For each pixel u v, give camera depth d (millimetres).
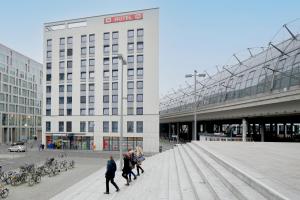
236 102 39438
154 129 54188
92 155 46312
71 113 58812
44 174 25609
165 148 57938
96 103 57406
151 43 55500
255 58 39406
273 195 5934
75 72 59156
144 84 55188
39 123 110125
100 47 57906
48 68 61094
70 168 30500
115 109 56281
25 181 22109
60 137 58969
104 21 57938
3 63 86062
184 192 9688
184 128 126625
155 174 16328
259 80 34688
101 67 57625
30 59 103438
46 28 61656
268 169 9203
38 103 109375
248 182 7781
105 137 56312
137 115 54938
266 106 33719
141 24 56062
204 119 58625
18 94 94562
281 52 30562
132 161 16812
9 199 17031
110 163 13648
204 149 18000
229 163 10484
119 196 12477
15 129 92500
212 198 8062
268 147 20781
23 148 54375
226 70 47719
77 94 58719
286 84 28562
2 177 23031
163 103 105125
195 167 14008
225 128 107625
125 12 56875
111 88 56750
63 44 60312
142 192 12086
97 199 12656
